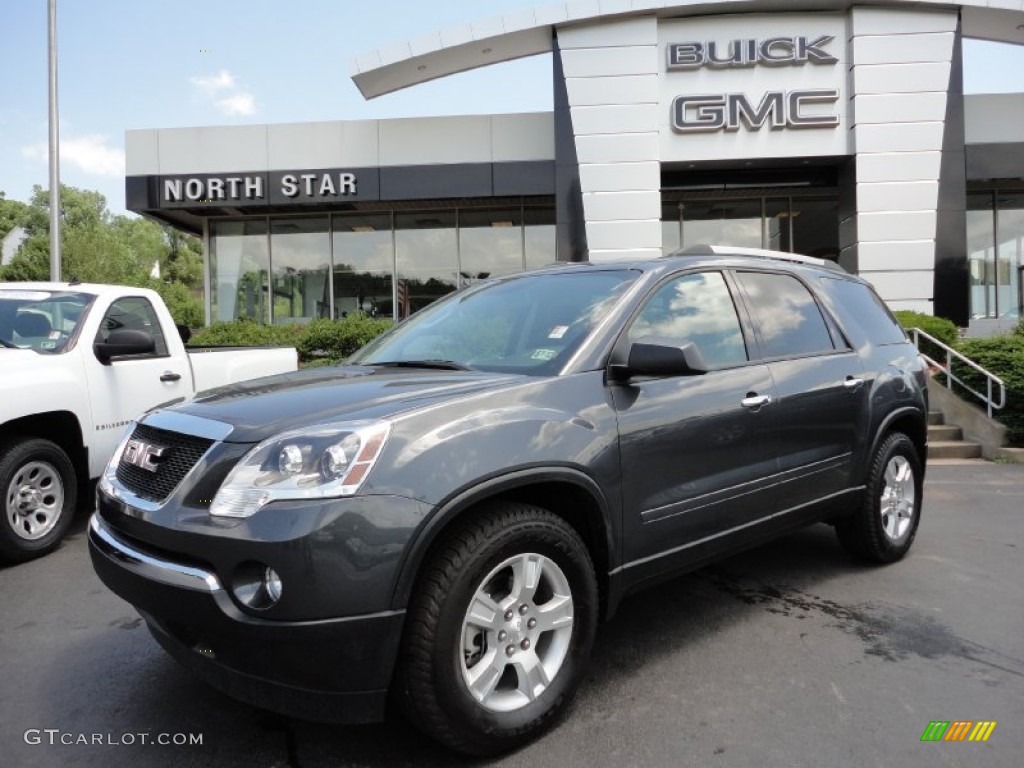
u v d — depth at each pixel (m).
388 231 17.75
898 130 14.75
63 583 4.78
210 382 7.00
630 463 3.15
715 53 15.01
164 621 2.70
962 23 15.19
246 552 2.41
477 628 2.70
